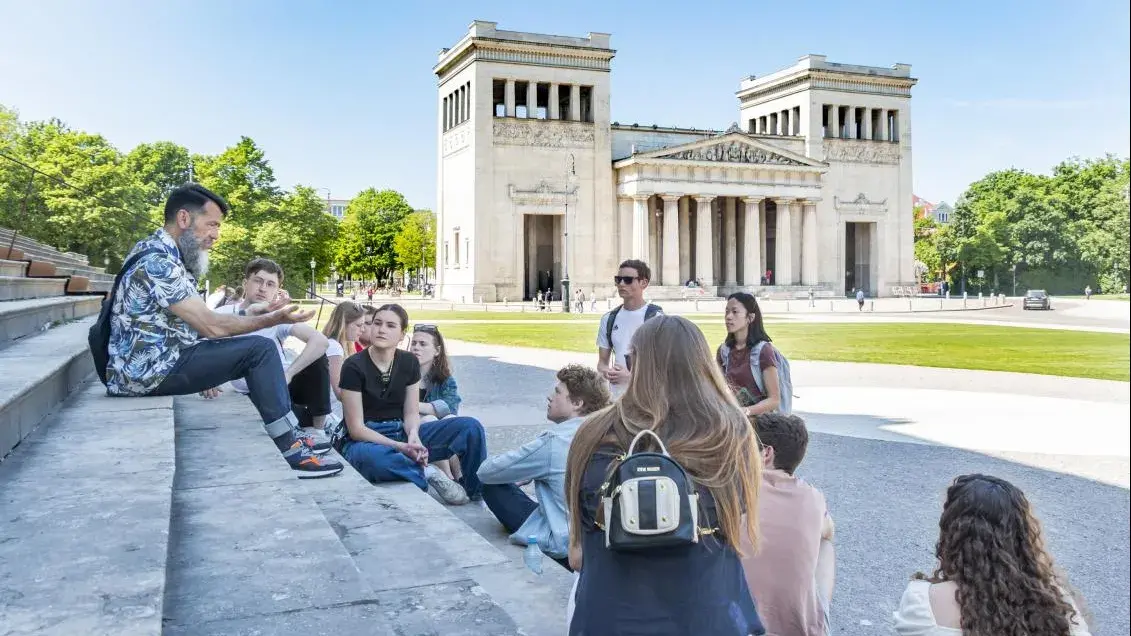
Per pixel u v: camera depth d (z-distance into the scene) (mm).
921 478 14008
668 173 98188
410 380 9461
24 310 12094
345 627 4148
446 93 104875
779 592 5434
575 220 99312
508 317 66625
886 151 112250
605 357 11664
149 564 4043
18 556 4137
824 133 110812
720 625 3664
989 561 4539
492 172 96000
